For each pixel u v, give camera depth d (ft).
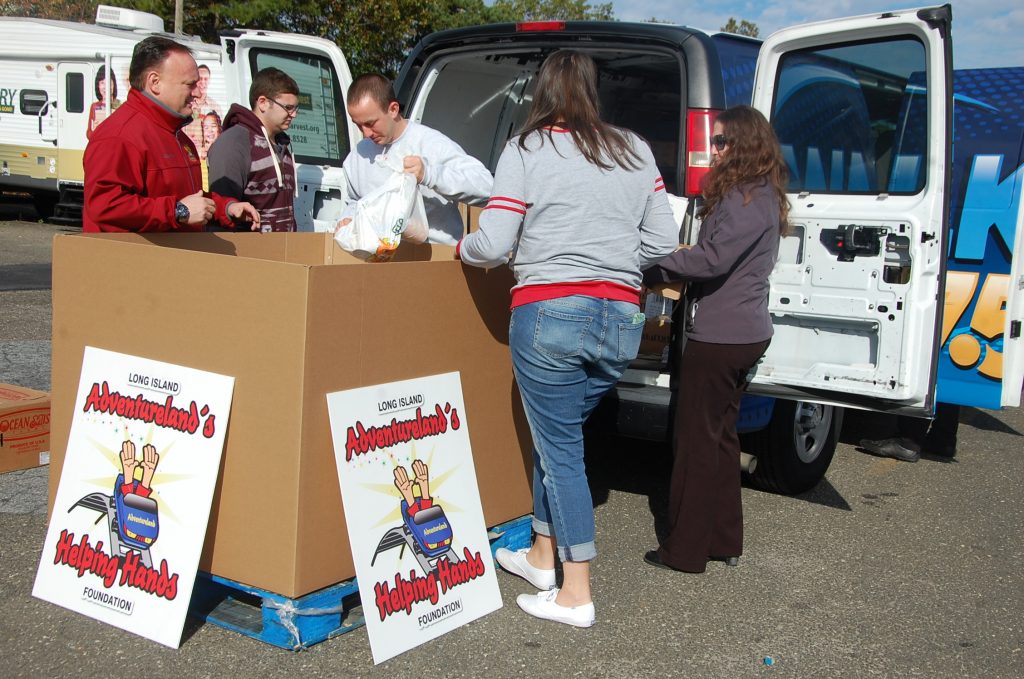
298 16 66.18
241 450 8.75
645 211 9.55
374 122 11.53
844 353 11.69
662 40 12.73
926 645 9.86
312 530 8.67
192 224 10.95
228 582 9.05
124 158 10.76
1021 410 21.79
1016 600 11.08
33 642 8.82
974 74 17.11
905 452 16.90
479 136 16.38
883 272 11.15
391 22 66.18
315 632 8.94
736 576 11.31
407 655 9.00
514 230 8.96
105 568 9.26
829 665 9.33
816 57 12.09
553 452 9.50
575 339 8.98
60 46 43.52
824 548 12.37
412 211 10.09
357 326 8.72
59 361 9.98
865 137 11.64
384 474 9.09
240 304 8.57
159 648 8.83
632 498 13.83
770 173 10.37
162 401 9.11
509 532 11.02
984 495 15.14
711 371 10.66
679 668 9.09
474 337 10.09
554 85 9.11
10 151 46.11
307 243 12.57
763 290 10.72
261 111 15.08
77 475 9.55
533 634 9.57
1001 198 15.48
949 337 15.90
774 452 13.51
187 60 11.29
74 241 9.68
